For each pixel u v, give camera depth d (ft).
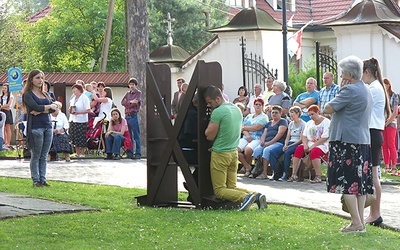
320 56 91.45
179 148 46.19
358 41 96.53
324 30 148.77
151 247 34.83
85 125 79.36
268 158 62.90
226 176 46.19
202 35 170.09
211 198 45.68
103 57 132.98
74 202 45.88
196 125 46.16
